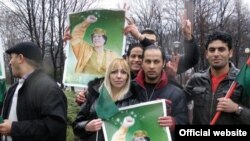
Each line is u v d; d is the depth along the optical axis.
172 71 5.16
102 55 5.05
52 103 4.18
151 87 4.28
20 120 4.27
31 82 4.31
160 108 4.06
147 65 4.20
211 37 4.34
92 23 5.07
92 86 4.47
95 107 4.26
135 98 4.28
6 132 4.16
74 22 5.11
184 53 5.21
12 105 4.39
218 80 4.34
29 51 4.42
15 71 4.43
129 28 5.04
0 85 5.34
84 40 5.09
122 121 4.13
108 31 5.05
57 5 35.50
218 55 4.27
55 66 35.09
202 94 4.36
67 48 5.14
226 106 4.05
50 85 4.26
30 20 34.56
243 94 4.20
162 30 43.22
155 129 4.05
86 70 5.09
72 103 9.76
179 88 4.30
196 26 37.62
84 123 4.30
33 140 4.14
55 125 4.14
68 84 5.11
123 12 5.02
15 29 35.78
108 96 4.16
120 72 4.20
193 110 4.43
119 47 5.03
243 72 4.19
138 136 4.09
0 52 5.40
